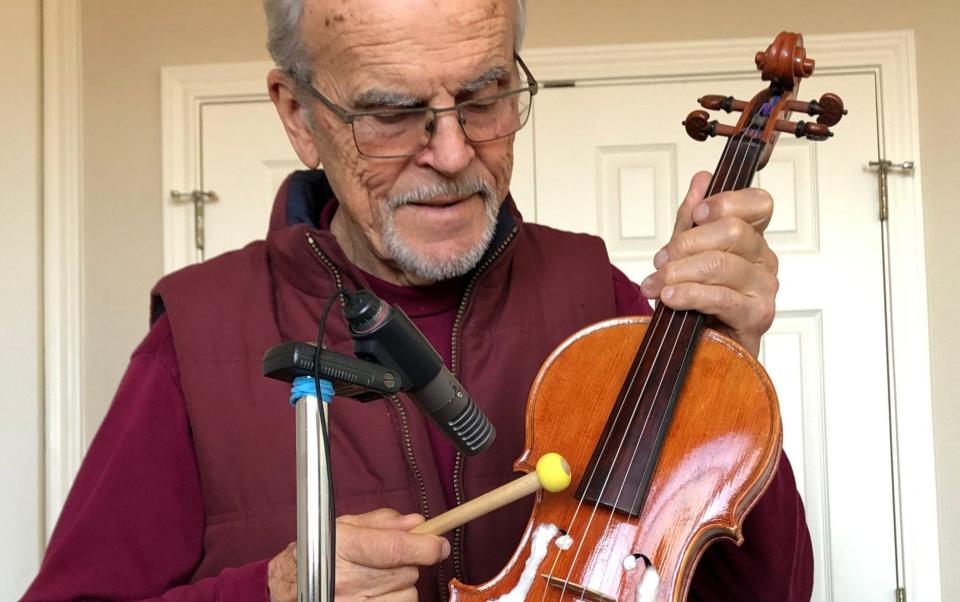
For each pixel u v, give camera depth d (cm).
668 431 110
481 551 127
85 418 296
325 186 151
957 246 285
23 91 290
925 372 282
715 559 123
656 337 115
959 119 287
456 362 132
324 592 82
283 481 129
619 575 103
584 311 139
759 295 116
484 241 122
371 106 117
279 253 137
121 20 304
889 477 283
